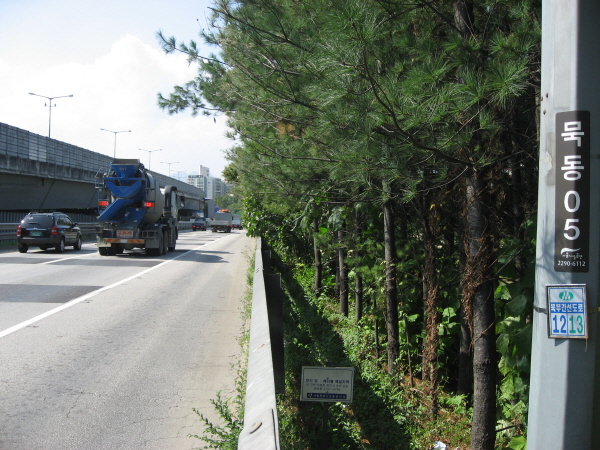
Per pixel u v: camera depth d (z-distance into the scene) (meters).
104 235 22.66
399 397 5.93
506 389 4.72
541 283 2.64
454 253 6.35
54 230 23.23
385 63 3.95
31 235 23.05
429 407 5.82
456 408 5.81
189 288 13.94
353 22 3.31
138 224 22.75
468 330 5.92
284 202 7.54
